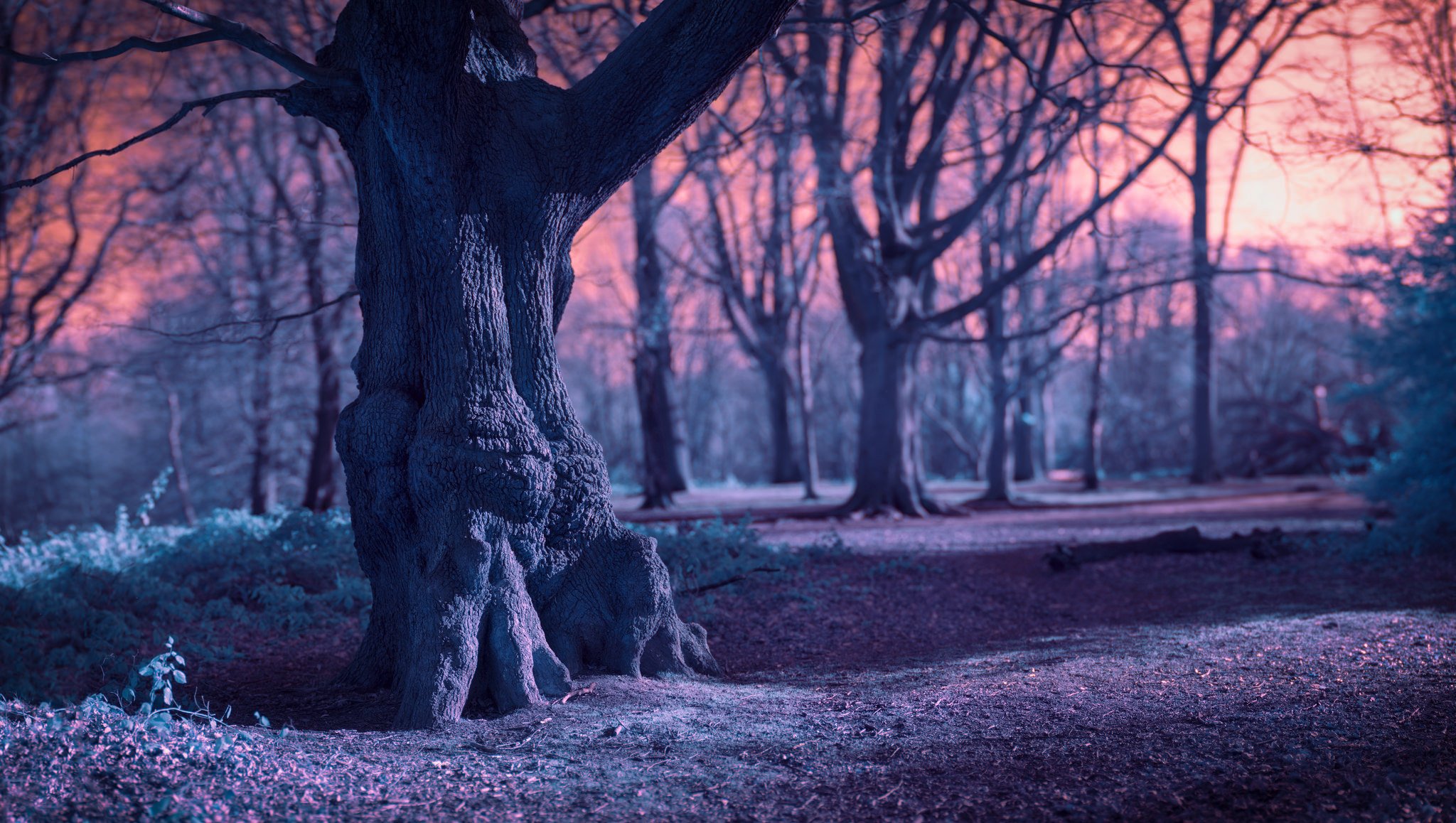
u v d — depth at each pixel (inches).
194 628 357.1
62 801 143.1
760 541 614.5
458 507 232.2
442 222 234.1
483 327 238.7
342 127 257.0
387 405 241.8
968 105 760.3
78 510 1455.5
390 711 235.0
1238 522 732.0
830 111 808.9
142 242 779.4
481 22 249.4
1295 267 732.0
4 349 699.4
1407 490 556.4
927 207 912.3
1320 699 203.6
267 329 419.2
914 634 361.4
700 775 170.1
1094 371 1228.5
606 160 247.8
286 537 463.5
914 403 908.6
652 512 971.3
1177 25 695.7
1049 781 160.6
